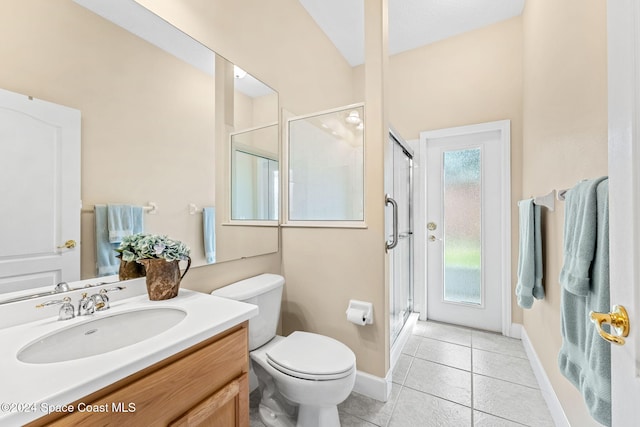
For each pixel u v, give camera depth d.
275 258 1.94
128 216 1.16
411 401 1.61
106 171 1.10
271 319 1.60
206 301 1.12
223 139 1.60
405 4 2.29
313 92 2.48
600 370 0.75
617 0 0.56
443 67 2.71
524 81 2.30
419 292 2.83
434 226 2.79
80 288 1.02
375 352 1.65
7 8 0.87
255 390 1.74
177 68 1.36
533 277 1.68
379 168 1.63
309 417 1.32
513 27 2.44
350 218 1.77
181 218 1.37
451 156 2.73
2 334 0.81
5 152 0.86
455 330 2.58
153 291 1.12
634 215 0.51
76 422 0.59
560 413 1.36
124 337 0.99
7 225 0.87
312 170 1.93
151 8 1.25
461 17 2.44
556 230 1.48
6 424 0.49
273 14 2.01
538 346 1.83
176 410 0.78
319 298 1.83
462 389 1.72
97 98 1.07
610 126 0.60
